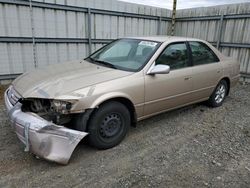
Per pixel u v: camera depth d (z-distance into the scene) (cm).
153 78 326
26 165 257
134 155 287
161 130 364
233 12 738
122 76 300
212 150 308
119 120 301
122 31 802
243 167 271
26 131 237
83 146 303
